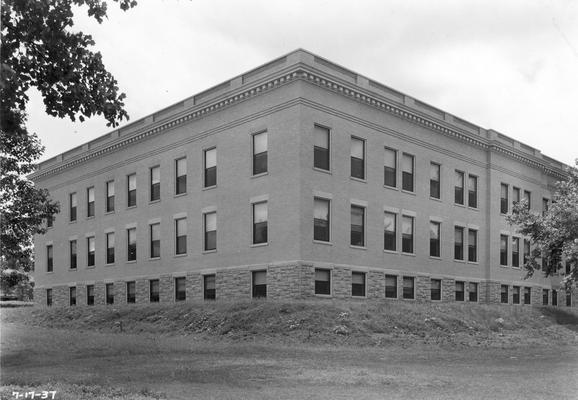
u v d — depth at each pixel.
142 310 29.25
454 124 36.19
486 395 10.50
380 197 30.95
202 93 32.56
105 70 13.13
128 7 12.30
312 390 10.73
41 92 12.85
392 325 23.45
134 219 37.09
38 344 20.14
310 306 23.70
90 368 13.70
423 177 33.97
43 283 45.97
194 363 14.62
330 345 19.78
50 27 12.13
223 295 30.17
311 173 27.36
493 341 23.64
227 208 30.48
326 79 28.02
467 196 37.41
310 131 27.52
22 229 24.17
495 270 38.84
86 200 41.91
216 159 31.55
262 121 28.91
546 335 28.47
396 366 14.65
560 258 28.97
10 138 21.89
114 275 38.44
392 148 32.06
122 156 38.53
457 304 31.73
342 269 28.38
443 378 12.53
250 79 29.42
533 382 12.15
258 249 28.45
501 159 40.34
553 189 45.81
